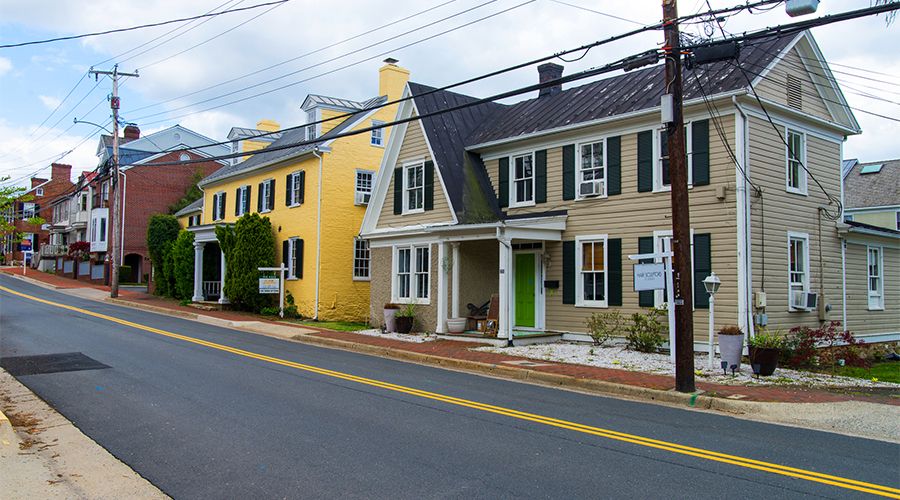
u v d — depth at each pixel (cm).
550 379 1227
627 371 1274
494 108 2356
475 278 1983
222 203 3416
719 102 1503
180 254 3155
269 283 2627
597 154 1762
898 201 3338
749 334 1432
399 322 1984
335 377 1194
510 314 1681
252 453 693
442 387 1123
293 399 976
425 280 2044
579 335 1762
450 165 2008
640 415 923
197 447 716
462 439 755
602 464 659
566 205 1816
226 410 895
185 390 1033
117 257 3281
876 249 1933
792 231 1608
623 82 1862
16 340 1623
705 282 1302
